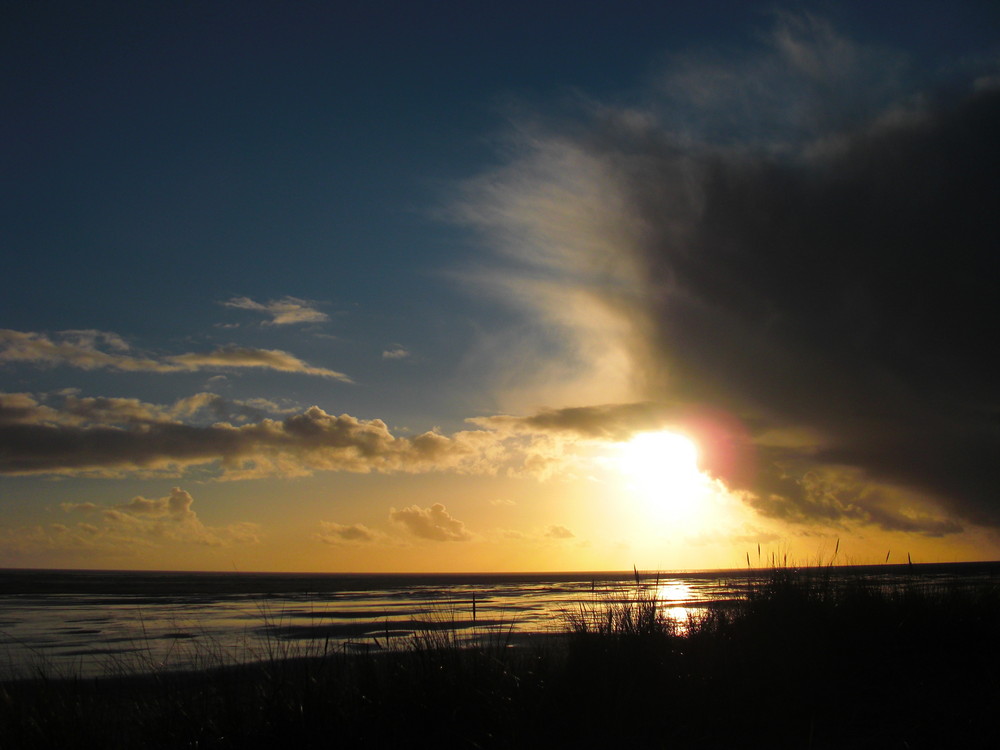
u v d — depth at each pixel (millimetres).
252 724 5277
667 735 5195
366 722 5289
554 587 60375
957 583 8828
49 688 5824
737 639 7289
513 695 5676
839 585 8742
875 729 5117
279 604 33844
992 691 5715
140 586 68438
